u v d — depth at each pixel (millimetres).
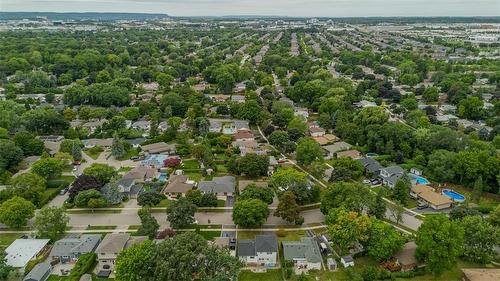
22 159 171000
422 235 105375
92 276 105000
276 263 111125
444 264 101812
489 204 142250
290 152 184500
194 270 93562
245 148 186125
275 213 128750
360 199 124562
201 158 173375
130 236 117000
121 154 183625
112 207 140625
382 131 190125
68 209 139000
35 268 104250
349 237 109875
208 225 129000
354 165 163500
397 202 135125
